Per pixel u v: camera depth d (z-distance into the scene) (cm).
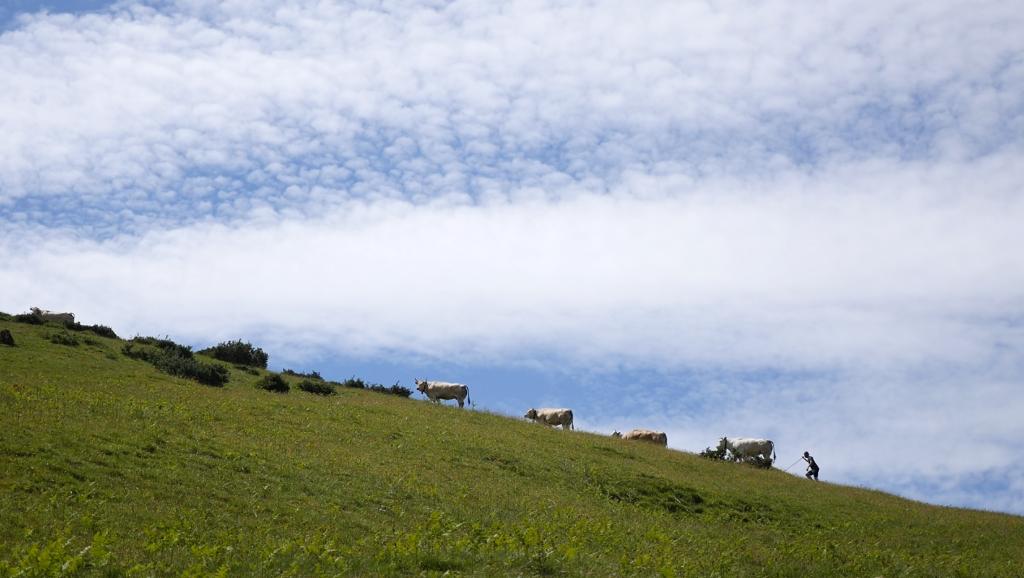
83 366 4209
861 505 4153
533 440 4444
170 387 4078
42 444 2580
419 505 2736
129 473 2503
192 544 2016
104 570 1741
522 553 2081
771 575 2439
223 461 2827
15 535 1919
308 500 2581
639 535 2783
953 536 3597
